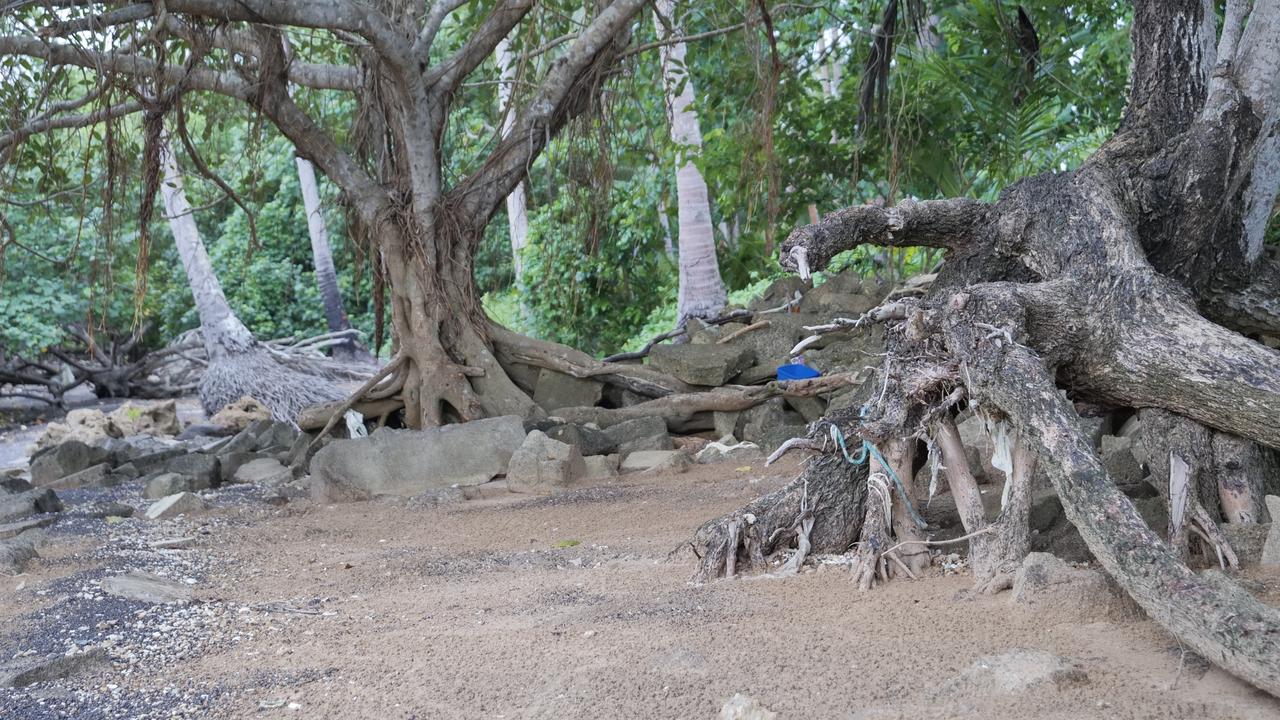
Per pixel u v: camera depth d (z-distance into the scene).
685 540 7.05
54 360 26.17
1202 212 6.29
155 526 8.73
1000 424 5.38
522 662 4.56
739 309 14.31
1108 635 4.44
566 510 8.70
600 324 22.84
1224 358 5.41
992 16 13.59
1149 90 6.80
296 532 8.45
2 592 6.57
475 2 13.66
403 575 6.66
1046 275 6.14
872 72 12.09
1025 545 5.25
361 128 13.13
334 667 4.68
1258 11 6.37
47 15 10.35
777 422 11.70
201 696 4.40
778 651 4.46
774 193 13.09
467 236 12.77
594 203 13.61
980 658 4.14
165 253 33.00
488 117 17.98
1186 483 5.38
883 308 5.72
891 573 5.61
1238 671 3.76
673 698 4.02
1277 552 5.18
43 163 13.48
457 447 10.32
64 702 4.41
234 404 18.88
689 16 15.15
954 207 6.46
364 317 32.44
